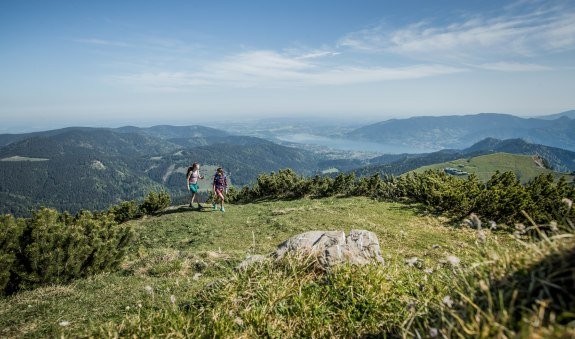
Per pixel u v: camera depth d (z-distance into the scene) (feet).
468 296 11.53
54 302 27.14
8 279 32.45
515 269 11.15
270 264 19.54
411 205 74.49
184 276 33.91
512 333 8.55
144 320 16.02
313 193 118.11
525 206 52.80
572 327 7.89
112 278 36.04
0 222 34.42
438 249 40.73
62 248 35.73
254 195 124.57
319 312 15.46
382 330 13.69
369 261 19.84
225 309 15.88
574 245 10.00
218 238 61.00
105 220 46.68
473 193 62.80
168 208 99.66
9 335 20.84
